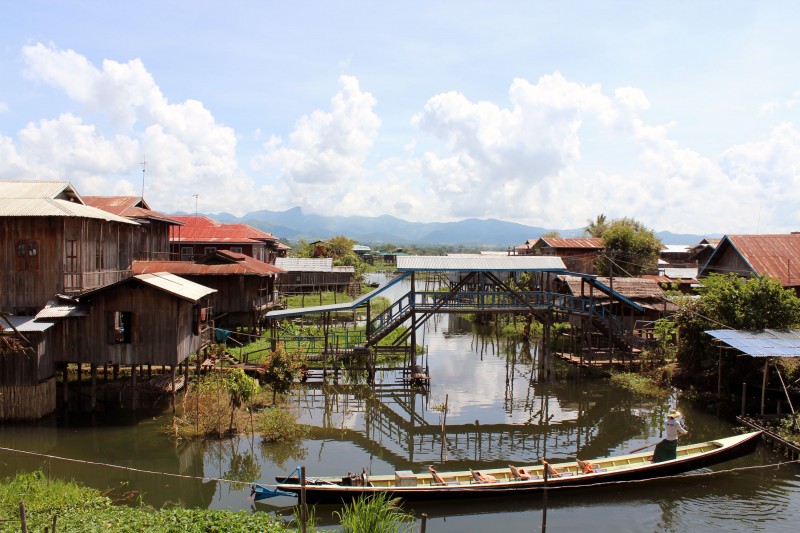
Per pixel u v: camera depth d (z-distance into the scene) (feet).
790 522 48.14
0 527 38.32
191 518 42.04
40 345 69.15
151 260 123.65
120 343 73.31
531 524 47.83
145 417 72.18
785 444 59.98
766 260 106.42
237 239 168.45
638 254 180.55
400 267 96.94
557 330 133.80
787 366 76.59
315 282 209.05
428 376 92.99
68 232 77.46
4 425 68.33
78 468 57.36
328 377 96.53
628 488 53.83
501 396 89.76
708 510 50.29
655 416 79.20
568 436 71.41
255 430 68.54
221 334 115.24
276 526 41.32
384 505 43.39
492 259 104.68
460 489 49.39
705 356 86.89
